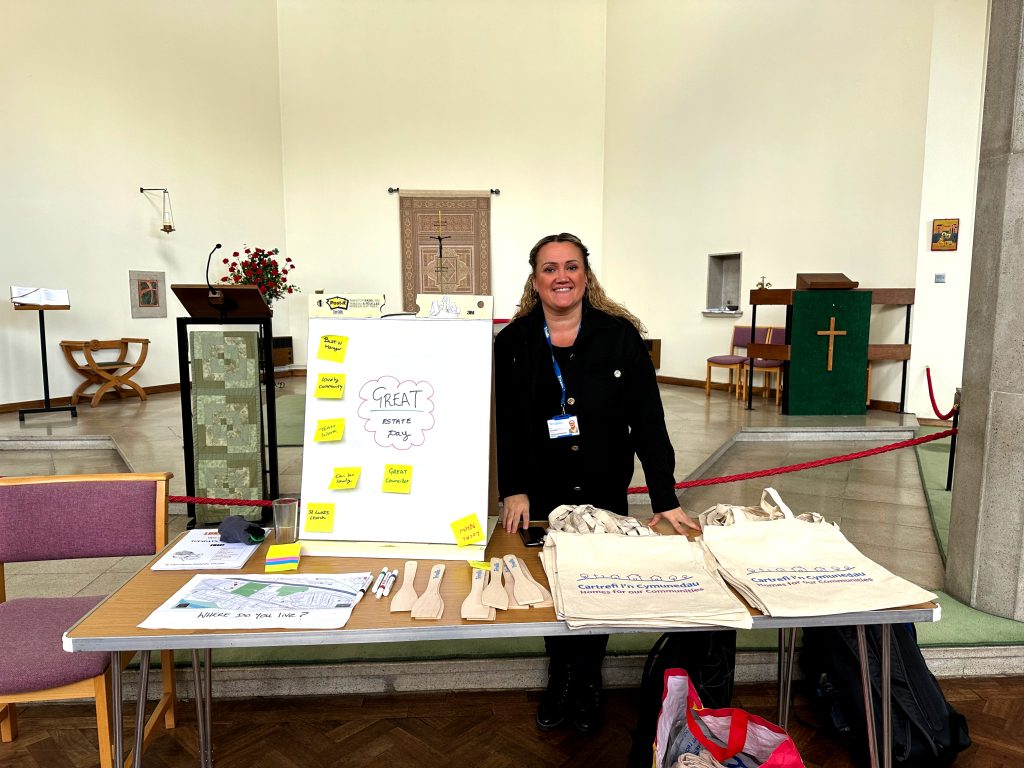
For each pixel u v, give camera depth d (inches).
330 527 64.4
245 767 76.6
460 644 94.7
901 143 267.0
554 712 83.0
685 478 181.9
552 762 77.3
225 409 138.6
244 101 377.1
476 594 54.2
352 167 406.9
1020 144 93.8
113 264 315.9
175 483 175.2
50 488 76.2
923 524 154.9
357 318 67.8
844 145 285.1
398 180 408.2
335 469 65.4
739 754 53.9
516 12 398.0
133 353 326.6
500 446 76.6
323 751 79.4
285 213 408.8
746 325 327.9
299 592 55.1
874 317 285.6
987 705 86.8
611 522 65.6
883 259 277.0
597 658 82.3
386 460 65.3
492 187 409.7
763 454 223.8
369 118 404.5
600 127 405.1
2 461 213.8
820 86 290.4
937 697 74.7
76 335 300.8
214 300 137.0
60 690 65.2
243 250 383.6
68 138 293.4
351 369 66.7
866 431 246.2
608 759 77.7
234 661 90.2
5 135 270.4
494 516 71.0
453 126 405.7
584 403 76.8
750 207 323.3
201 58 350.9
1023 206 93.9
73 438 230.2
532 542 66.0
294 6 394.3
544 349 76.9
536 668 92.0
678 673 55.9
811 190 298.4
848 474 199.9
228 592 55.0
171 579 58.5
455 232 411.5
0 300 271.9
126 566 131.1
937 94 255.4
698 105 342.3
